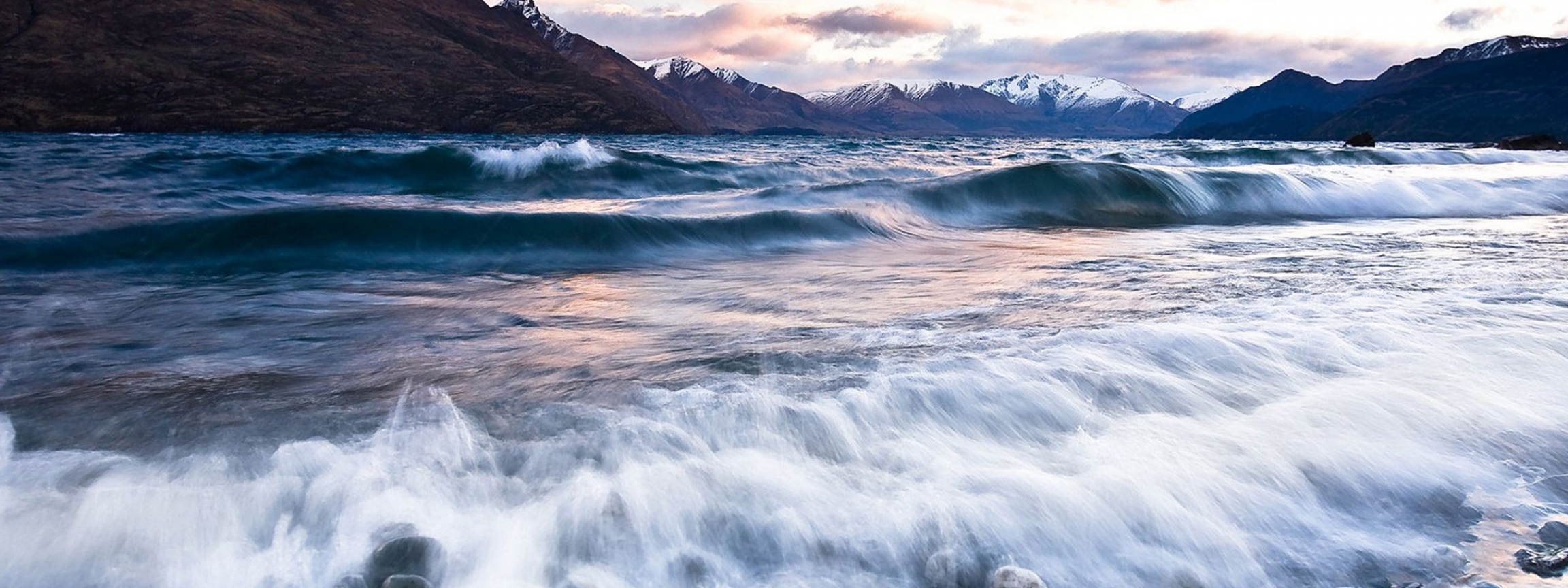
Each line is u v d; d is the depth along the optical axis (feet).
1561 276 22.18
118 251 26.40
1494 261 25.61
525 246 29.25
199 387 12.56
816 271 25.79
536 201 47.19
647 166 61.16
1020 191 45.39
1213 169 64.23
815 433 10.18
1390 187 52.29
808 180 65.46
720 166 66.33
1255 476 9.55
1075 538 8.21
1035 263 26.61
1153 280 22.12
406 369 13.67
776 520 8.26
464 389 12.35
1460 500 9.46
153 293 21.13
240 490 8.53
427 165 61.21
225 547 7.58
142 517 8.00
